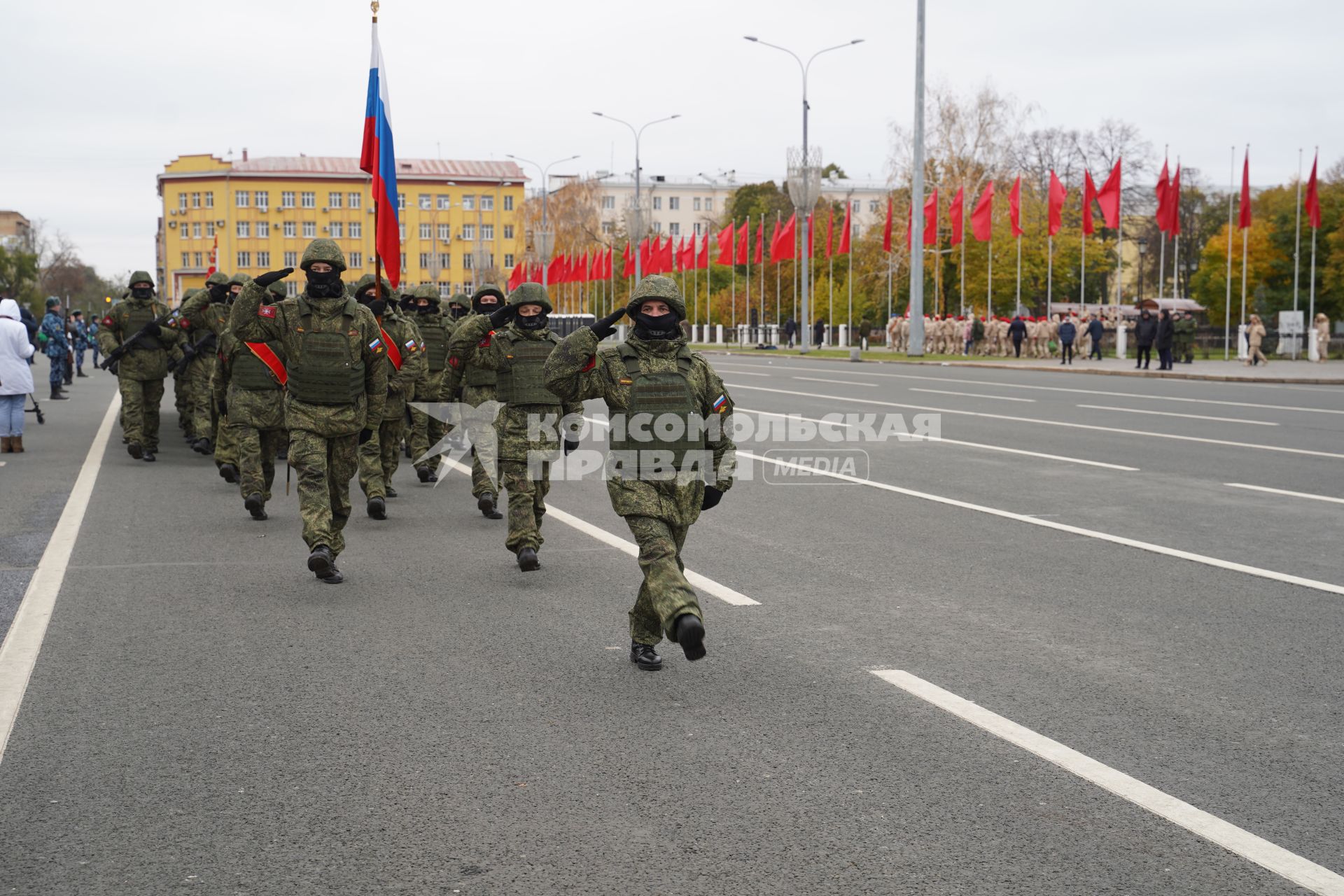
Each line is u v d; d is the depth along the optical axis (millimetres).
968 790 4234
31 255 124062
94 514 10180
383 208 10914
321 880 3553
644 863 3660
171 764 4473
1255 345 37156
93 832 3885
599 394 5629
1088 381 29578
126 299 13836
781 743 4703
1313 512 10320
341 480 7680
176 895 3461
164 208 116312
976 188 61531
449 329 12672
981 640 6246
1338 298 65562
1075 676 5609
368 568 8078
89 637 6258
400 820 3977
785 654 5980
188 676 5582
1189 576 7812
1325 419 18750
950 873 3600
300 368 7273
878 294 68250
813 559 8359
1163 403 22078
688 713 5078
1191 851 3760
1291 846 3801
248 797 4172
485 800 4145
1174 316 38656
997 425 18016
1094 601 7105
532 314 7918
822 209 100062
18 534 9219
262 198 115000
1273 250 68062
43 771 4406
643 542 5426
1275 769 4457
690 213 138375
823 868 3629
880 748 4660
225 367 10078
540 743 4703
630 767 4453
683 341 5691
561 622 6633
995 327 47094
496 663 5824
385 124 10906
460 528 9703
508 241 120625
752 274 92875
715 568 8047
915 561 8297
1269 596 7242
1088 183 45812
